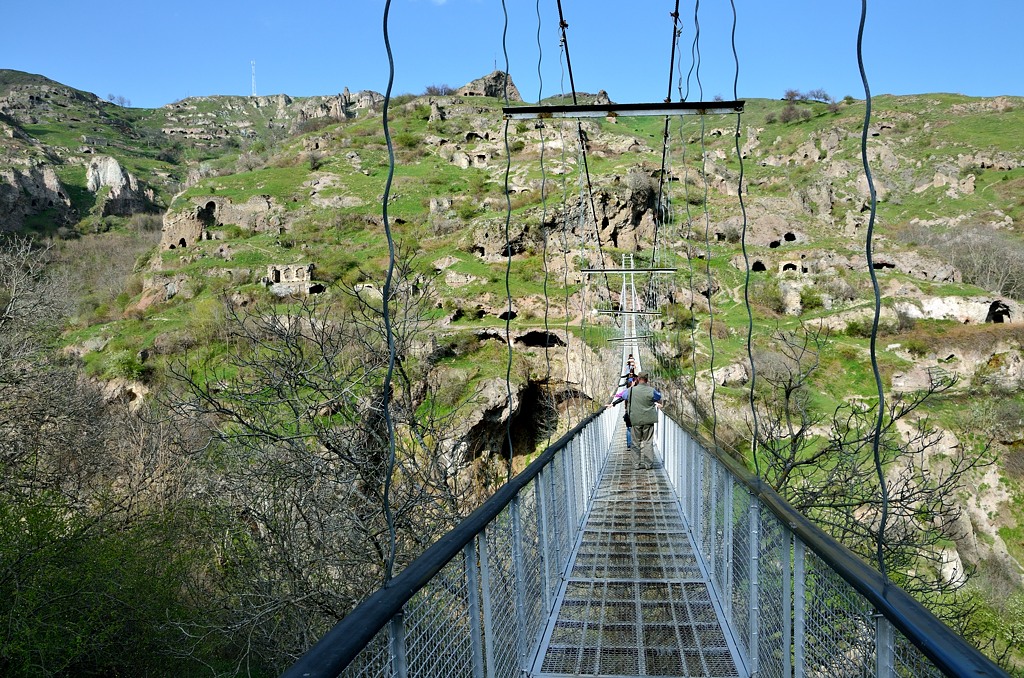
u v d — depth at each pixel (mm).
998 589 18594
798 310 45344
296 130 130625
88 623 10852
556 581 5449
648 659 4281
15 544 10992
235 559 10812
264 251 57406
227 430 11633
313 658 1396
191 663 12031
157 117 181375
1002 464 28609
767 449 11047
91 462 16453
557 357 33281
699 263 49469
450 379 23672
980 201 82438
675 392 14344
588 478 9094
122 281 60469
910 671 1734
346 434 9664
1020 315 43219
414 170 83312
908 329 40875
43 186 94750
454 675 2574
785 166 99938
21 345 15773
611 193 53312
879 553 1979
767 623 3480
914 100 118688
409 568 2125
